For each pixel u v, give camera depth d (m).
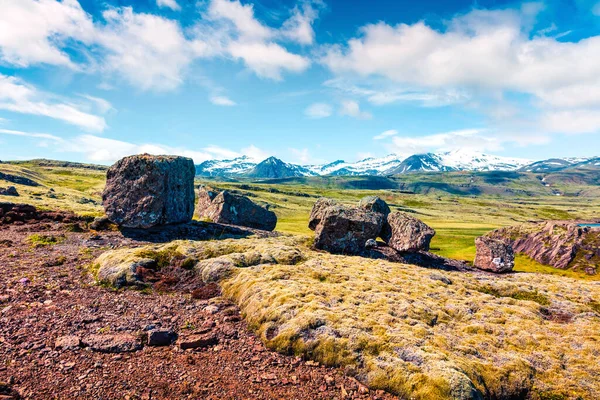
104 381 12.55
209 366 14.32
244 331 17.64
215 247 30.33
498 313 21.47
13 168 163.25
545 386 14.29
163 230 38.94
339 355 14.99
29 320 16.64
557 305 24.98
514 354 16.38
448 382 12.83
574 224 53.56
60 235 34.28
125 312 18.86
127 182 37.56
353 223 36.91
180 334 16.91
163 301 21.00
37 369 12.81
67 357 13.85
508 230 60.16
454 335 17.69
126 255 26.45
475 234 104.06
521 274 38.31
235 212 52.50
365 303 20.30
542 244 52.59
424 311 20.00
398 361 14.26
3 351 13.73
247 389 12.98
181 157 44.16
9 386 11.60
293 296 19.72
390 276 27.05
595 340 18.33
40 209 43.09
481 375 14.30
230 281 23.50
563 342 17.98
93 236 34.44
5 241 30.66
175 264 26.64
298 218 157.12
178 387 12.67
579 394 13.86
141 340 15.84
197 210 61.66
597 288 30.34
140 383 12.67
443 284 26.67
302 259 29.59
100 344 14.95
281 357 15.41
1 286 20.53
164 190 38.31
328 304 19.36
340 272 26.41
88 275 24.20
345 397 12.95
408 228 39.41
